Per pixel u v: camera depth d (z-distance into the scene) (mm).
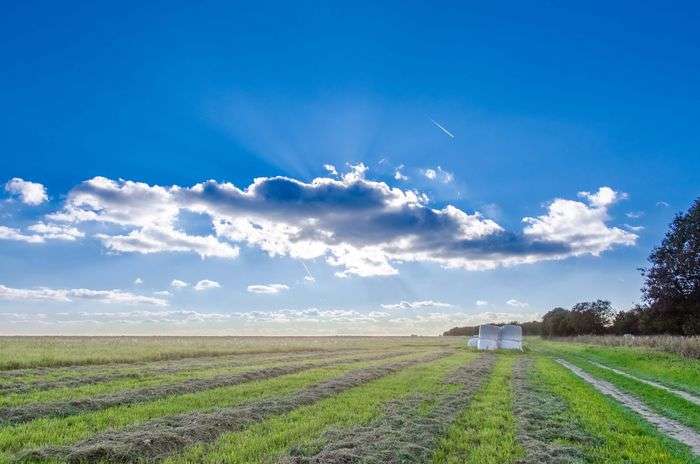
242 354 46781
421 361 40812
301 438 12766
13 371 25734
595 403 19734
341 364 35281
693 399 22719
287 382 23609
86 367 29000
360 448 11703
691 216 64562
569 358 52344
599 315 127438
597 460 11695
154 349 43281
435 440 12930
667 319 66500
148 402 17828
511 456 11656
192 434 12812
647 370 37156
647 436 14430
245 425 14336
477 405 18469
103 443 11383
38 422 13914
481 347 68688
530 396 21172
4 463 10109
